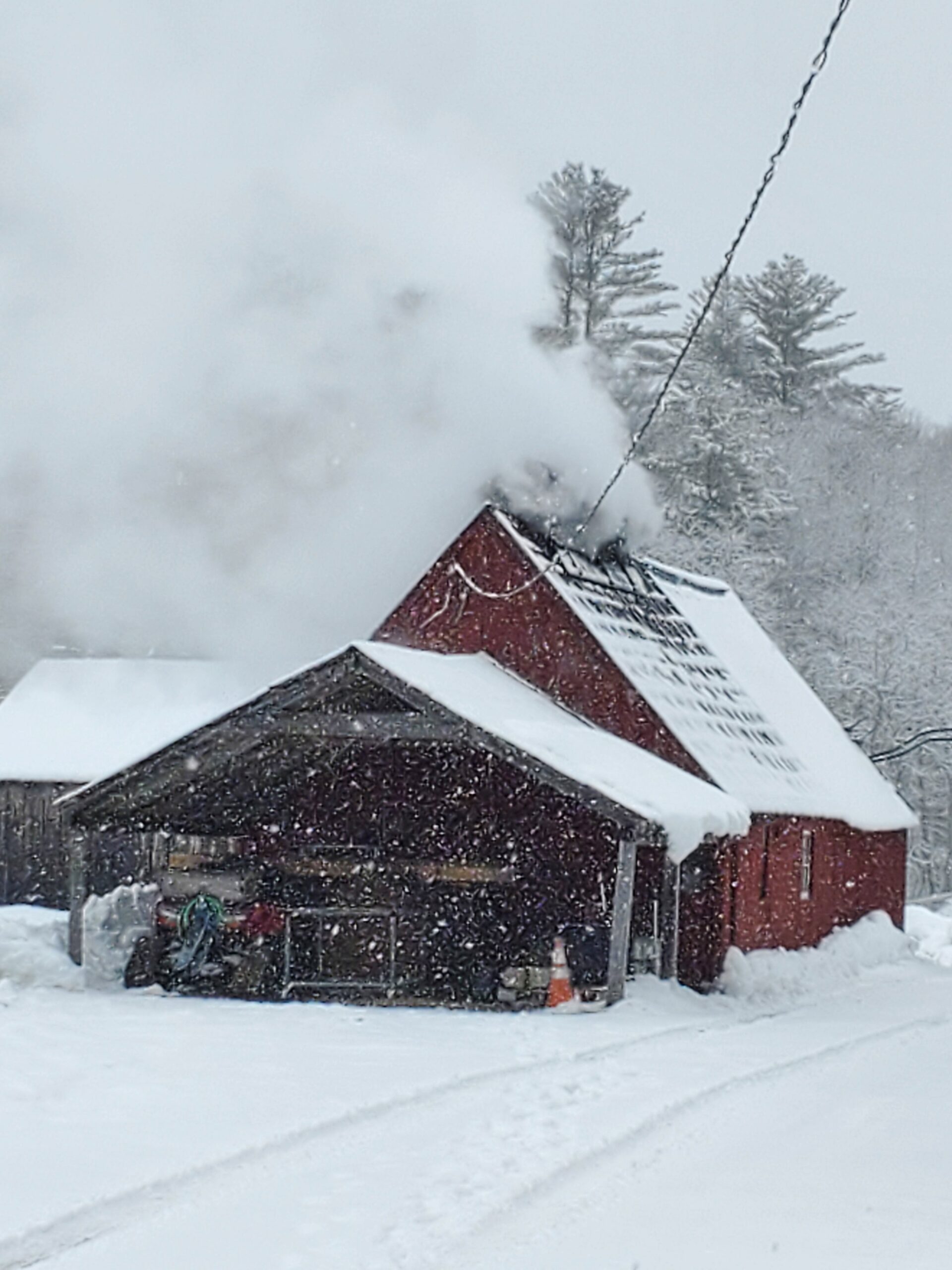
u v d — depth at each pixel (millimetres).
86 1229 7809
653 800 19406
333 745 22125
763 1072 13773
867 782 30188
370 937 21859
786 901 24953
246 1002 18844
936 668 53312
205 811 22594
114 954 20391
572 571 25328
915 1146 10469
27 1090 11438
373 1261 7309
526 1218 8219
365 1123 10633
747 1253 7648
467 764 23234
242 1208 8250
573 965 21453
